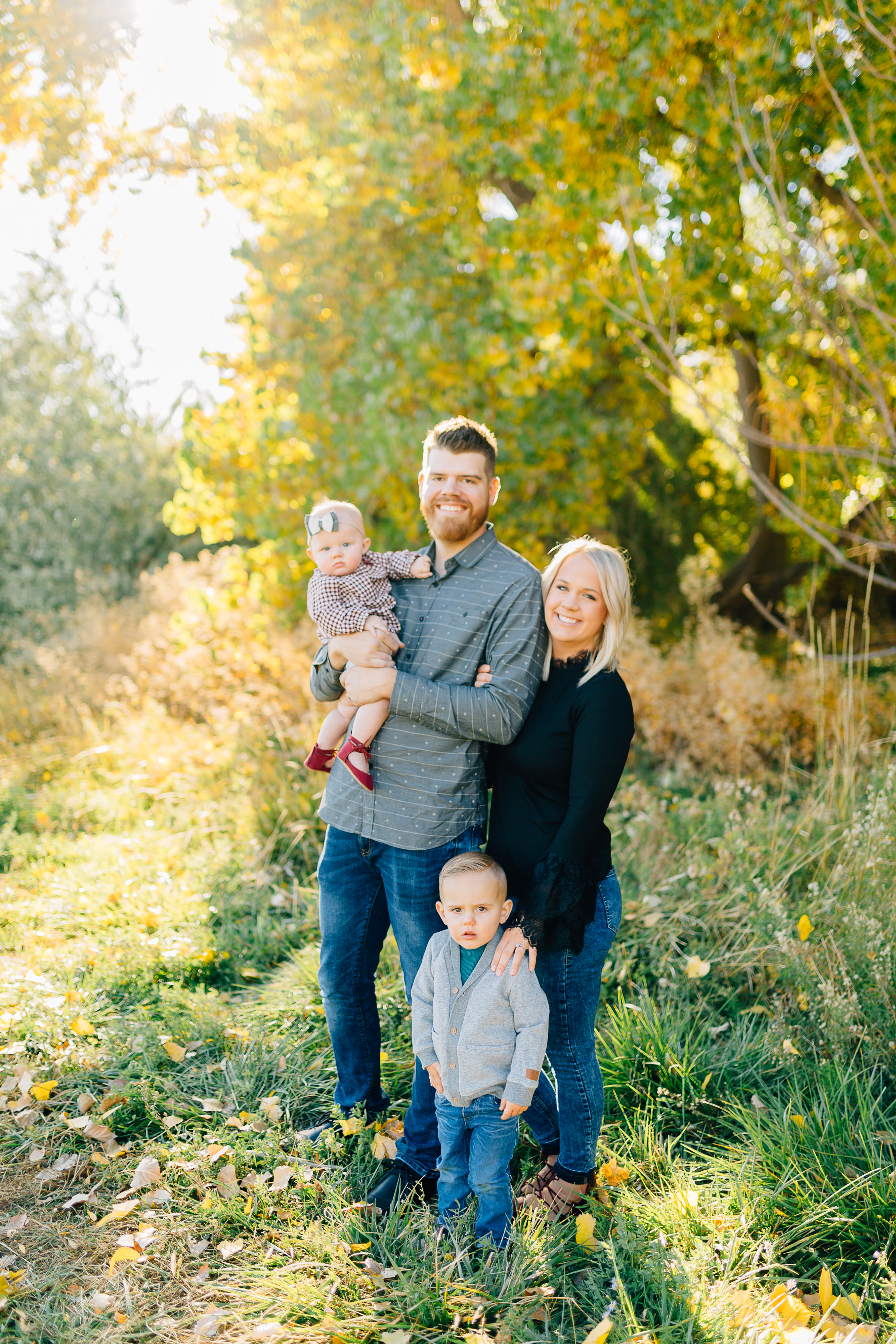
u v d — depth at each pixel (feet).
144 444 41.88
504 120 18.21
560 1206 8.41
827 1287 7.27
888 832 12.52
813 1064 10.27
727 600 29.91
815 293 17.40
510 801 8.49
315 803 17.98
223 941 13.94
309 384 23.70
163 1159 9.15
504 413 23.59
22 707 26.89
